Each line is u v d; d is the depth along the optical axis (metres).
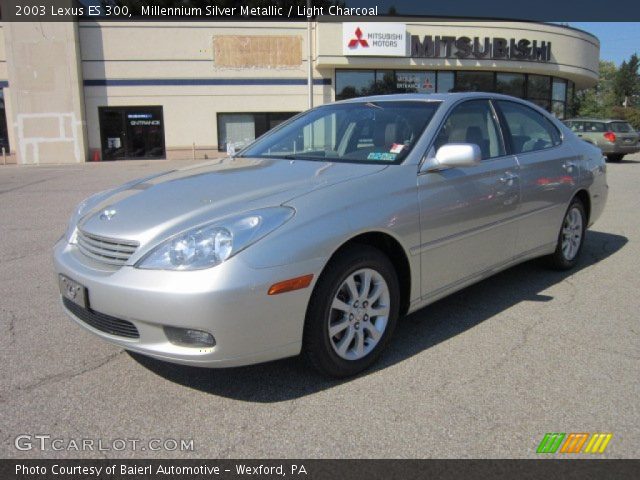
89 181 14.42
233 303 2.64
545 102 26.69
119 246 2.93
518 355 3.45
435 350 3.54
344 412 2.84
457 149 3.42
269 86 24.33
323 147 4.04
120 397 3.02
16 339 3.78
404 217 3.30
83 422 2.79
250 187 3.22
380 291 3.28
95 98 23.91
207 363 2.71
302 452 2.53
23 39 22.89
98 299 2.88
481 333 3.79
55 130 23.50
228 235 2.73
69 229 3.51
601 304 4.33
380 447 2.55
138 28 23.64
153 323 2.73
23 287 4.98
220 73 24.16
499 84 25.42
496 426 2.70
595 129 19.47
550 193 4.61
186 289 2.64
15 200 10.73
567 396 2.96
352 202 3.10
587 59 26.97
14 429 2.73
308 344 2.98
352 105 4.40
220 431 2.70
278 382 3.16
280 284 2.74
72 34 23.00
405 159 3.52
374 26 23.03
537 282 4.89
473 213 3.78
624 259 5.63
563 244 5.04
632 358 3.39
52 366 3.38
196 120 24.41
